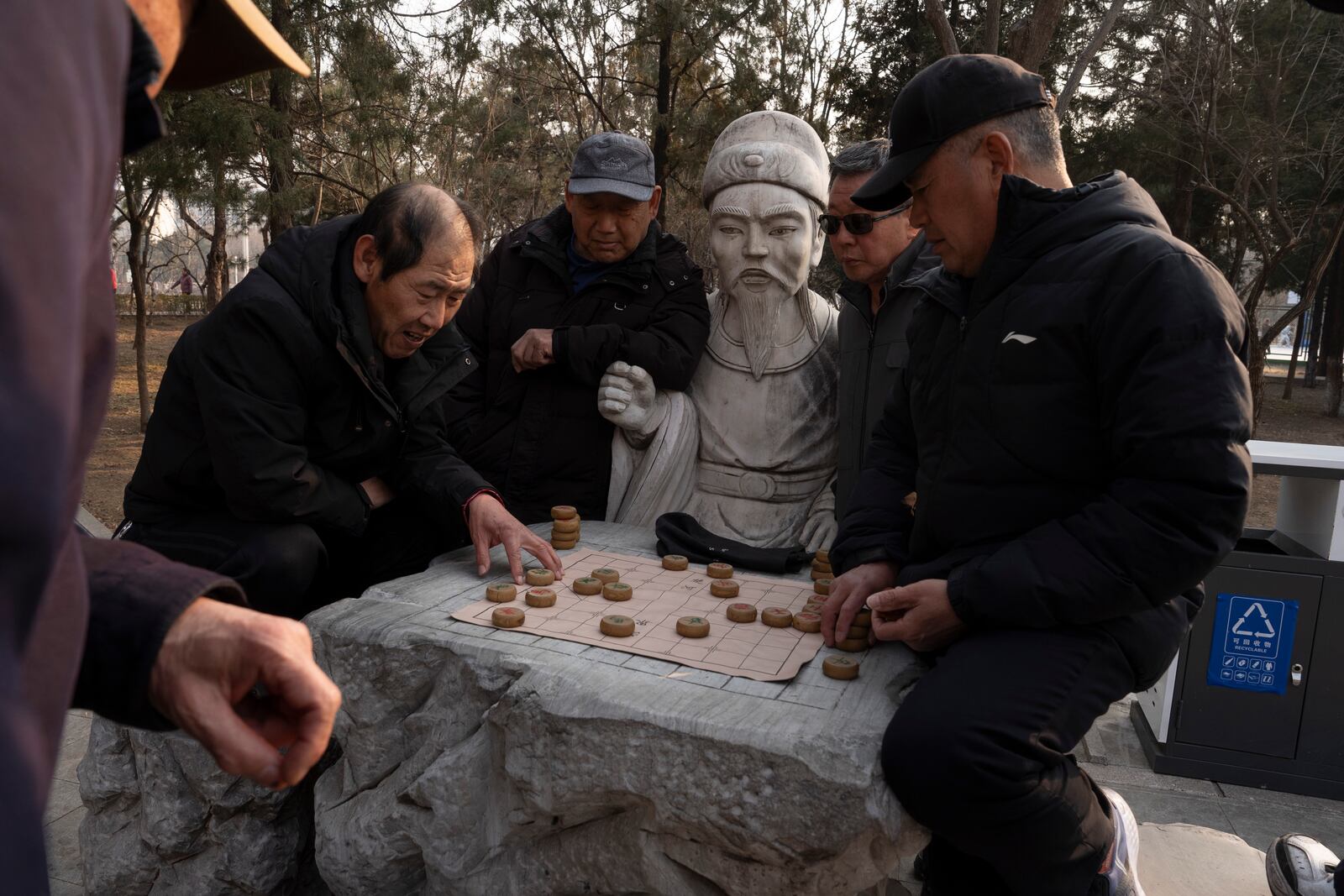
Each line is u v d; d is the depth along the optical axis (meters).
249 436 2.08
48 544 0.35
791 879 1.59
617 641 1.95
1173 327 1.51
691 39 9.01
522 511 2.96
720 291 2.96
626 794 1.68
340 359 2.18
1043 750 1.53
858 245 2.53
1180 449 1.49
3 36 0.36
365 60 6.99
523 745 1.75
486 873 1.90
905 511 2.13
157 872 2.38
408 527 2.64
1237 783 3.10
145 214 9.04
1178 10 10.77
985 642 1.66
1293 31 10.73
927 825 1.56
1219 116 11.25
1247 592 3.04
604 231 2.78
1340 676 2.98
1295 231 13.72
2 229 0.34
